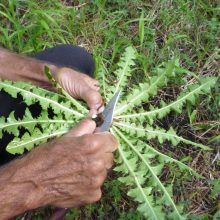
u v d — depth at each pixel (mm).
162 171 789
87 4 950
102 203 771
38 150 498
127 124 606
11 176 489
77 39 918
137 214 748
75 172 478
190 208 773
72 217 743
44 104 591
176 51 880
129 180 572
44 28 903
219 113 814
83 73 700
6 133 664
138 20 890
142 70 863
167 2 919
